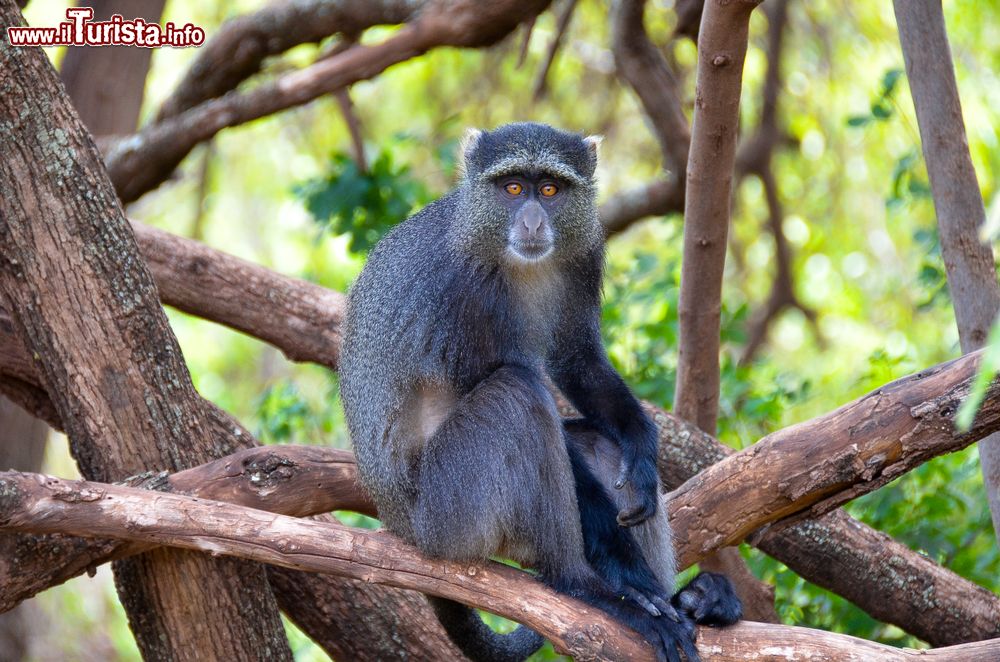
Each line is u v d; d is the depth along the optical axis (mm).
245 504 9594
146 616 9859
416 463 9516
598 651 8195
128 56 17375
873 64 22516
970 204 9953
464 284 9586
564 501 8812
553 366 10445
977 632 10977
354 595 11258
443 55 23719
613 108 23547
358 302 10133
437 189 22812
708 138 10203
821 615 12492
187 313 13539
